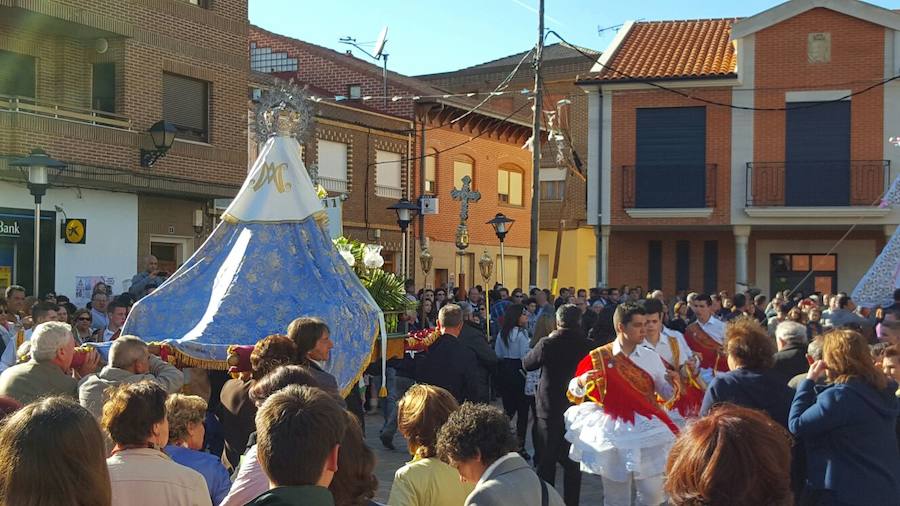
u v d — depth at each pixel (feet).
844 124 85.05
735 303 57.88
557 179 132.57
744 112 86.17
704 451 9.76
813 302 55.62
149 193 71.41
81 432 10.13
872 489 18.67
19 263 63.87
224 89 75.87
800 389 19.90
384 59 110.42
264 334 30.32
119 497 13.62
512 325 42.57
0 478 9.94
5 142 60.90
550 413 29.81
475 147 118.83
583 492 34.91
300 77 116.06
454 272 115.14
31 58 66.54
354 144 99.60
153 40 70.03
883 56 84.02
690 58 91.30
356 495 13.76
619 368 25.31
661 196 87.66
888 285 53.62
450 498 16.07
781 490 9.66
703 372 34.12
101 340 39.27
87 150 65.05
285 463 11.97
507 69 150.41
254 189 33.30
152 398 14.46
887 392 19.27
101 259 68.33
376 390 52.08
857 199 84.58
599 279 89.10
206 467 17.43
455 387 33.86
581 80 88.33
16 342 33.81
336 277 32.30
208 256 33.01
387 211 104.68
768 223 85.87
